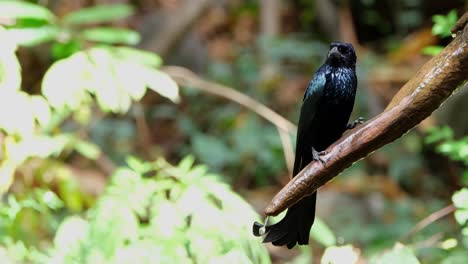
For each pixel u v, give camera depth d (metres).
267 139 14.75
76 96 6.38
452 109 13.32
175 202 6.73
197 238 6.25
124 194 6.47
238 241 6.34
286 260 10.79
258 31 19.70
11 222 6.79
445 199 13.94
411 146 14.48
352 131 4.76
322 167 4.77
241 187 14.50
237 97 10.77
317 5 18.36
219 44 19.09
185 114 16.31
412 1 16.94
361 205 13.09
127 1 17.16
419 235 10.75
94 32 7.13
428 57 15.98
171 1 18.84
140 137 15.34
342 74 6.51
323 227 7.06
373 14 17.91
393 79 16.11
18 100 6.24
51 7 14.62
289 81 16.86
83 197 10.12
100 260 6.13
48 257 6.64
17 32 6.80
